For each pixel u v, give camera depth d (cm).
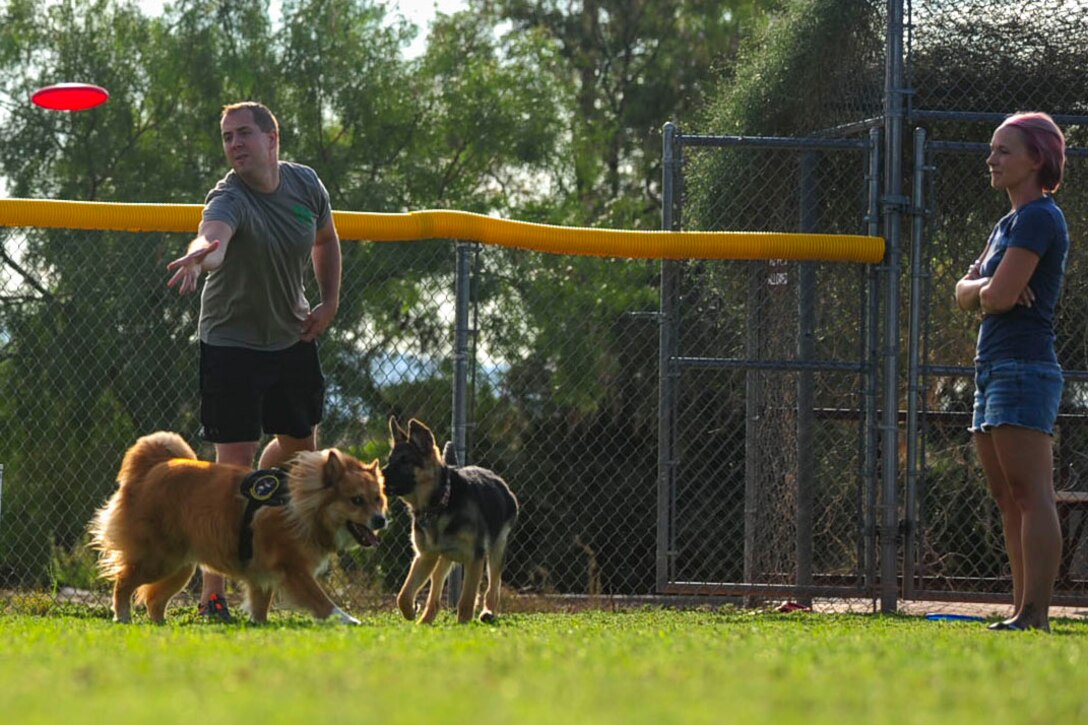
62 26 2995
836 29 1262
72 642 612
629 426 2272
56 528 1584
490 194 3222
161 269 1881
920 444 1188
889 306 1145
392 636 650
